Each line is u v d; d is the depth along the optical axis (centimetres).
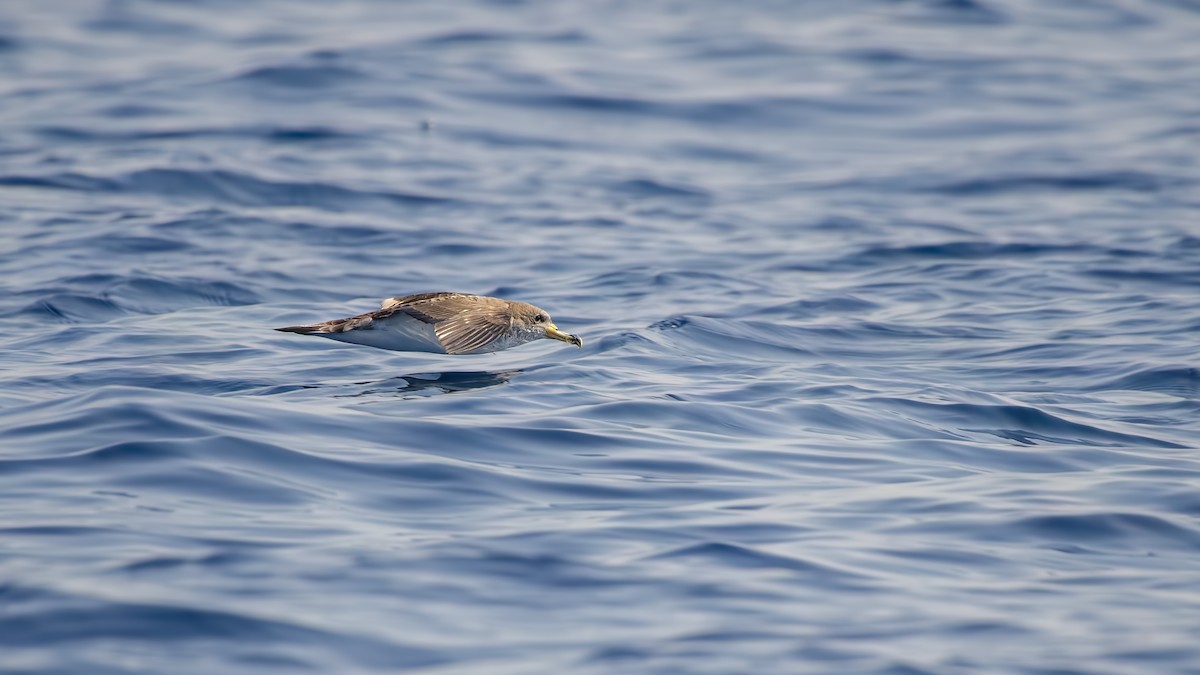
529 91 5806
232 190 4391
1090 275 3584
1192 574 1673
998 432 2331
